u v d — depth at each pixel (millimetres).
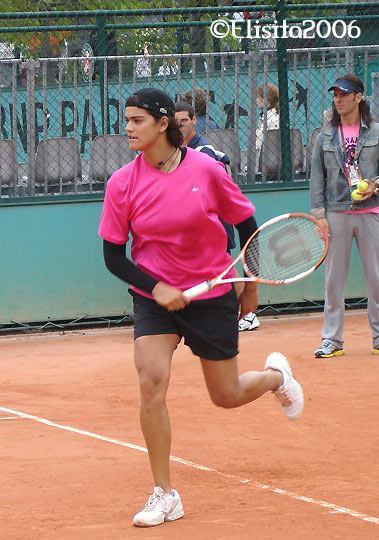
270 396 16984
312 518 9969
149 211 10359
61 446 13719
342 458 12664
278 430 14406
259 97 27359
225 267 10836
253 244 11359
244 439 13867
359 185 19594
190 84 28203
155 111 10164
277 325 26203
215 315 10562
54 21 31031
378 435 13969
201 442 13703
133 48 29766
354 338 23359
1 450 13531
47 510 10578
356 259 28094
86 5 36031
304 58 28500
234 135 26922
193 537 9414
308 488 11211
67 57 28078
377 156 19984
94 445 13758
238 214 10820
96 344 24219
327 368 19500
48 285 26250
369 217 20172
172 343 10453
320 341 23125
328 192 20359
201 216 10367
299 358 20672
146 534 9578
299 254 11453
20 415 15977
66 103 28016
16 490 11453
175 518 10047
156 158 10344
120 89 26594
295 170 27984
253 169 27688
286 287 27797
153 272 10578
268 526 9703
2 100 27750
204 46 30297
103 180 26781
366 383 17891
